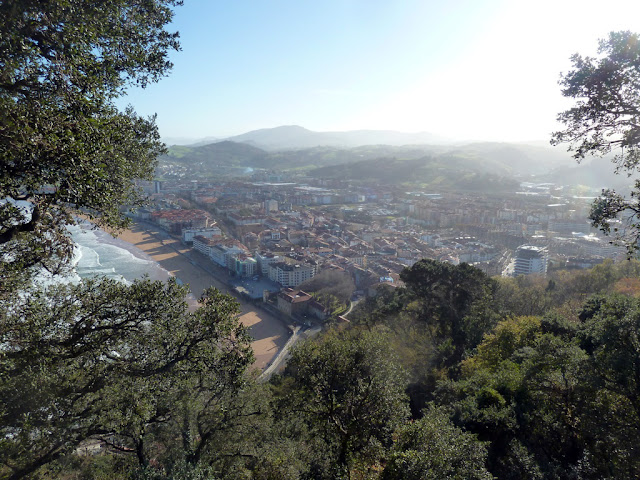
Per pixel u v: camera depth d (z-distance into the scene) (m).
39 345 12.51
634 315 17.25
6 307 12.30
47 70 9.24
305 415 21.34
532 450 20.58
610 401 18.12
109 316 14.58
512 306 57.31
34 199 10.30
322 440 21.36
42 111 8.97
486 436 22.02
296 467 20.42
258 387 24.67
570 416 21.05
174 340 15.91
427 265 49.03
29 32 9.06
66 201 10.11
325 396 20.20
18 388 12.20
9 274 11.82
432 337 45.59
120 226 14.27
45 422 12.91
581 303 50.62
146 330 15.38
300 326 88.88
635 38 11.40
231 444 22.39
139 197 16.34
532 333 33.97
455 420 23.11
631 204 12.42
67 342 13.34
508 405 23.59
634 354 16.73
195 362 16.16
